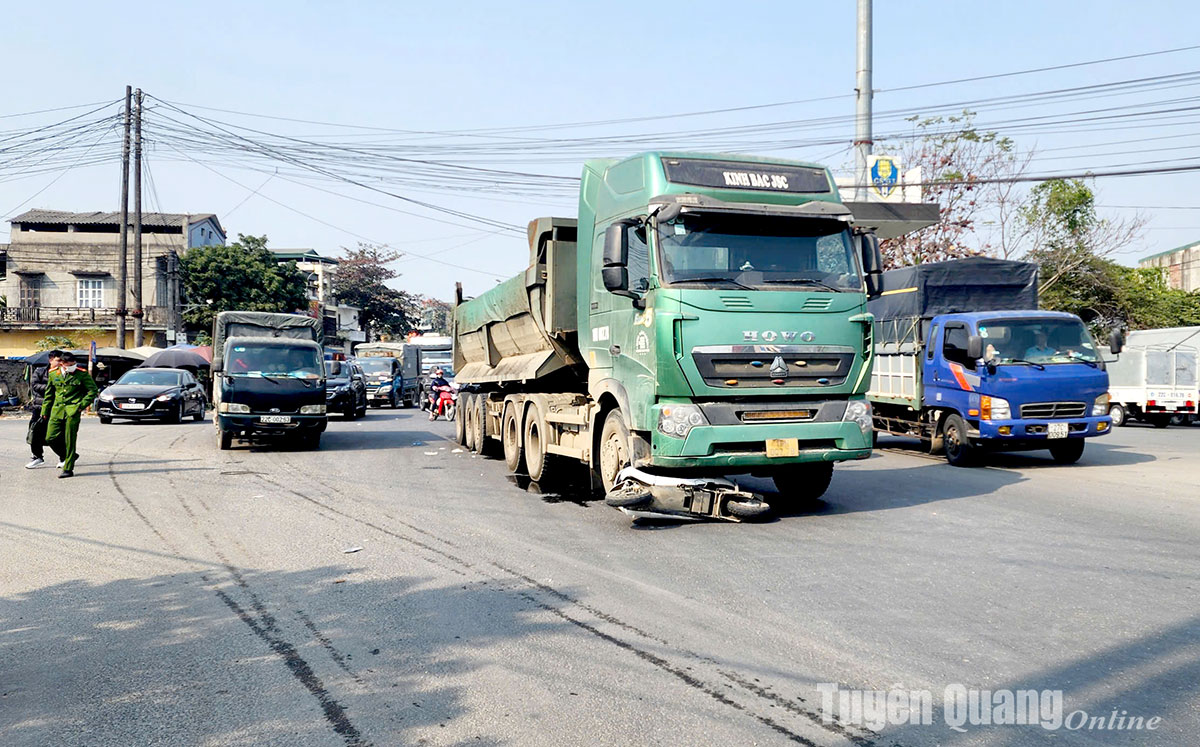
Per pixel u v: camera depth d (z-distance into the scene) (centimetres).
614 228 868
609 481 960
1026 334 1403
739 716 410
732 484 885
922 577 658
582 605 600
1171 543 769
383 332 7331
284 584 677
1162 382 2583
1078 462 1455
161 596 646
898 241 3272
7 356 4575
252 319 2077
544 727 402
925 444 1784
